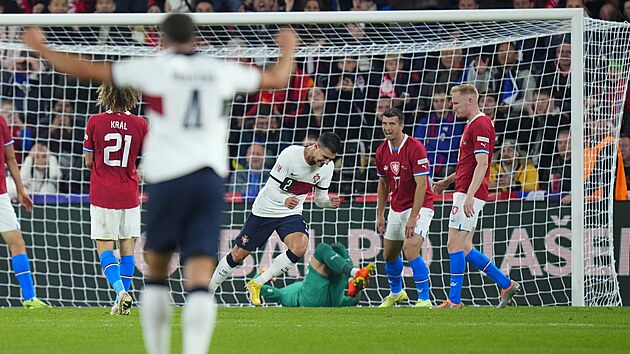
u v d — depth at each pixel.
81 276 40.28
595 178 37.75
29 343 19.38
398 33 44.84
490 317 28.44
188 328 14.00
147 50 42.00
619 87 38.34
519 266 38.47
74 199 42.59
